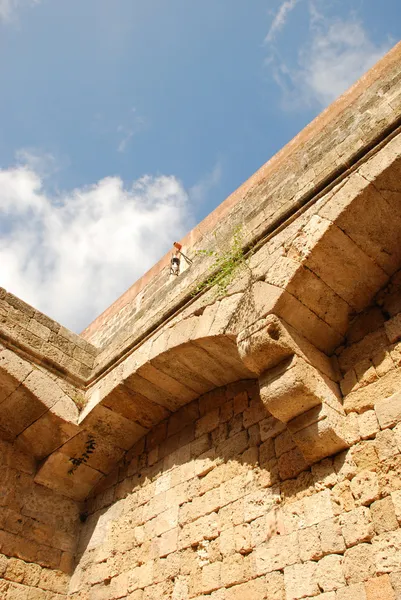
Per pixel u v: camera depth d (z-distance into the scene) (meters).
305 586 4.73
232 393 7.33
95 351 9.38
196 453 7.18
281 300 5.63
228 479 6.40
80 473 8.45
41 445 8.23
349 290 5.87
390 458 4.75
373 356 5.54
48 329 8.87
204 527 6.25
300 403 5.30
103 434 8.30
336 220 5.52
